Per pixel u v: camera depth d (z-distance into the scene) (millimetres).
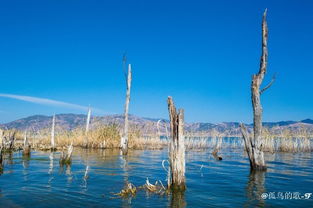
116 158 25719
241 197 12039
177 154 13219
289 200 11672
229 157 29750
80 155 27828
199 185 14344
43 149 32531
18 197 11320
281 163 24609
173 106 13570
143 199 11406
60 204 10516
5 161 21875
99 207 10250
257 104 20453
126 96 31547
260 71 20672
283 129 40219
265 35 20609
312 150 40250
